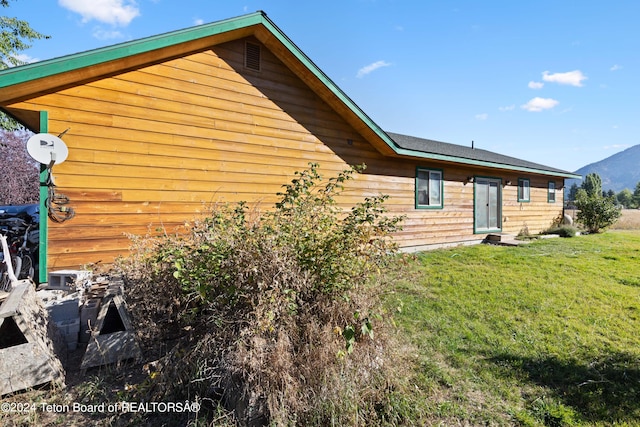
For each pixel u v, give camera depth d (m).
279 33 6.37
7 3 12.82
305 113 7.34
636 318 4.39
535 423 2.44
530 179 14.12
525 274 6.63
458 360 3.31
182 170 5.81
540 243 11.17
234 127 6.38
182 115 5.82
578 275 6.59
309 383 2.36
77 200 4.95
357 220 3.12
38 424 2.46
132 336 3.28
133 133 5.39
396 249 3.28
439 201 10.40
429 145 11.80
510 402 2.70
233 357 2.35
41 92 4.74
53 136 4.66
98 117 5.11
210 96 6.11
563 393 2.81
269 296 2.43
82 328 3.80
